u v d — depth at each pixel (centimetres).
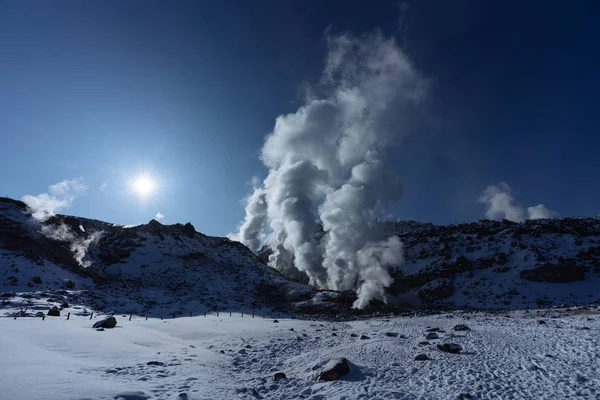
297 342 2580
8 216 5700
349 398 1229
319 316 5200
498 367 1432
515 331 2267
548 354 1546
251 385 1508
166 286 5828
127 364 1545
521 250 6919
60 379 1157
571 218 8806
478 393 1147
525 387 1167
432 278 6831
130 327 2628
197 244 8538
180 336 2633
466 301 5969
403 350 1938
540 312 4016
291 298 6112
